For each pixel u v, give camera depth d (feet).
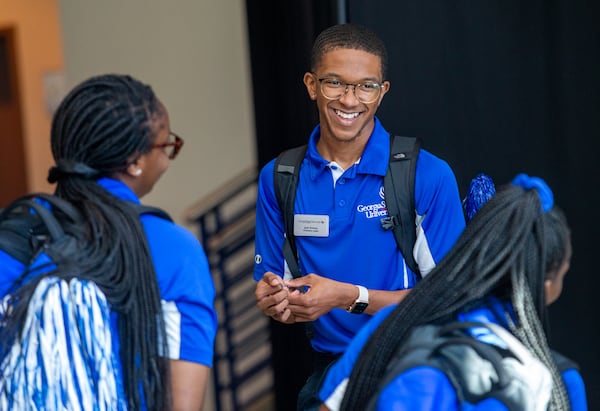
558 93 12.76
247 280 24.08
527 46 12.78
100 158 7.77
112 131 7.66
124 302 7.54
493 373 6.18
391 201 10.12
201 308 7.79
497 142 12.93
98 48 24.85
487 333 6.46
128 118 7.71
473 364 6.18
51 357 7.30
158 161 8.12
